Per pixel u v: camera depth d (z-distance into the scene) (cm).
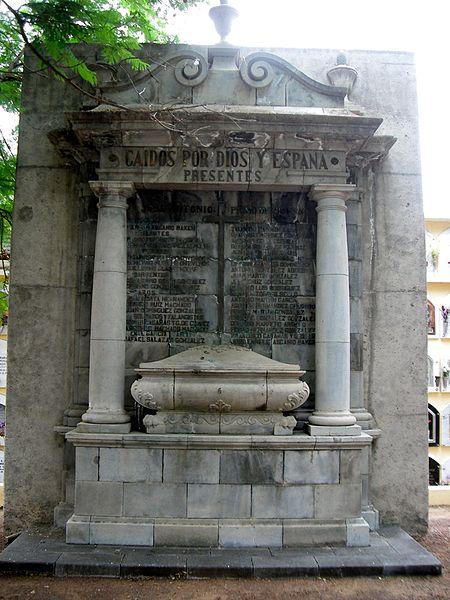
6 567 658
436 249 1884
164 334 834
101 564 656
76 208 870
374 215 881
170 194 851
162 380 745
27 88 888
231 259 848
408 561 677
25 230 866
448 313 1873
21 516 834
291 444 734
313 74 905
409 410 858
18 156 877
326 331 777
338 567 662
